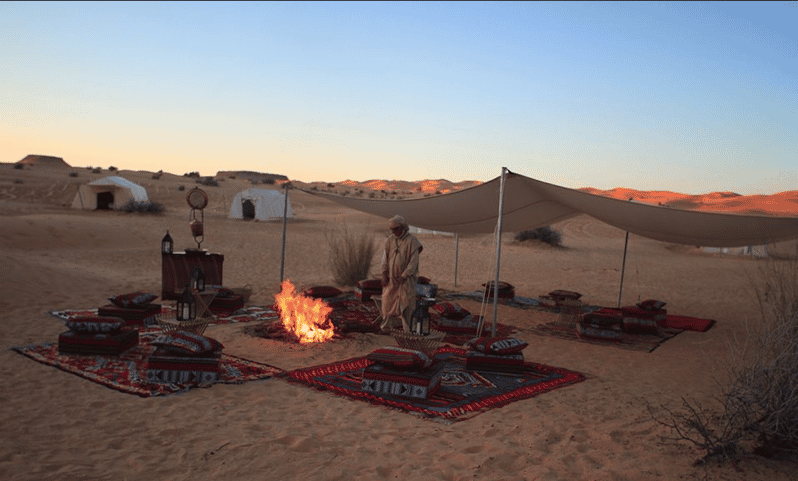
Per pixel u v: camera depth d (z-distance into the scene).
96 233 20.44
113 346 6.56
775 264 5.55
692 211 7.81
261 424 4.78
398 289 8.35
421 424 4.97
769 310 4.98
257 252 20.25
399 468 4.04
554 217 11.41
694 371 7.38
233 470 3.87
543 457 4.32
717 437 4.51
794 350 4.52
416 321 6.34
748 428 4.54
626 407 5.70
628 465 4.21
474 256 23.69
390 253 8.41
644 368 7.49
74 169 81.62
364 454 4.25
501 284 12.77
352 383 6.07
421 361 5.66
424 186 133.38
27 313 8.85
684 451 4.47
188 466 3.91
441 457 4.26
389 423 4.96
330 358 7.16
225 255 19.05
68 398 5.18
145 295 8.37
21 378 5.69
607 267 22.36
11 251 16.05
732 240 9.31
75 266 14.42
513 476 3.98
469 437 4.70
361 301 11.34
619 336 9.12
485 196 9.29
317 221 36.34
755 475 4.06
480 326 9.03
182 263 10.59
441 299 12.72
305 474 3.86
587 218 45.00
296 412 5.14
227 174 129.12
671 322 11.12
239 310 10.23
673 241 10.57
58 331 7.88
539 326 10.14
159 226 26.19
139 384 5.64
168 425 4.64
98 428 4.52
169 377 5.77
